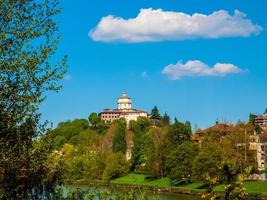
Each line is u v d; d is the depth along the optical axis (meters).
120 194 26.92
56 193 23.64
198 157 119.56
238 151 123.56
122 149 187.12
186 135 149.38
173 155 130.75
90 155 142.25
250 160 125.06
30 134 22.62
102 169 136.38
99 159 138.25
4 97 21.81
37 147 22.91
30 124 22.47
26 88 22.28
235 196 12.32
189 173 127.94
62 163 24.55
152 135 155.00
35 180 23.12
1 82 21.92
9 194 21.78
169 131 149.00
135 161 161.88
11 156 21.80
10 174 22.05
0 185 21.78
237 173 12.70
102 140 191.00
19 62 22.09
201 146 136.38
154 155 144.62
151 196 28.47
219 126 149.12
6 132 21.97
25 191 22.83
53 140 23.61
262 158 149.25
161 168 142.88
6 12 22.36
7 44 22.11
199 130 187.12
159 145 145.88
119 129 192.25
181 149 130.12
